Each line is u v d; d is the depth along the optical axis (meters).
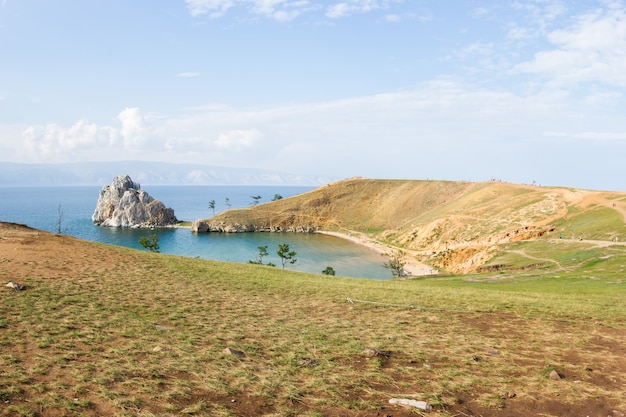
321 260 149.50
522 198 150.62
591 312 23.14
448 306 23.56
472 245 117.50
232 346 13.98
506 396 10.84
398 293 28.41
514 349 15.25
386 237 191.12
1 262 24.20
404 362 13.27
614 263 62.81
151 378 10.67
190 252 168.75
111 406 8.95
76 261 27.92
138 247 180.38
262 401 9.77
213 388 10.30
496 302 25.64
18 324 14.34
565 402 10.60
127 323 15.80
